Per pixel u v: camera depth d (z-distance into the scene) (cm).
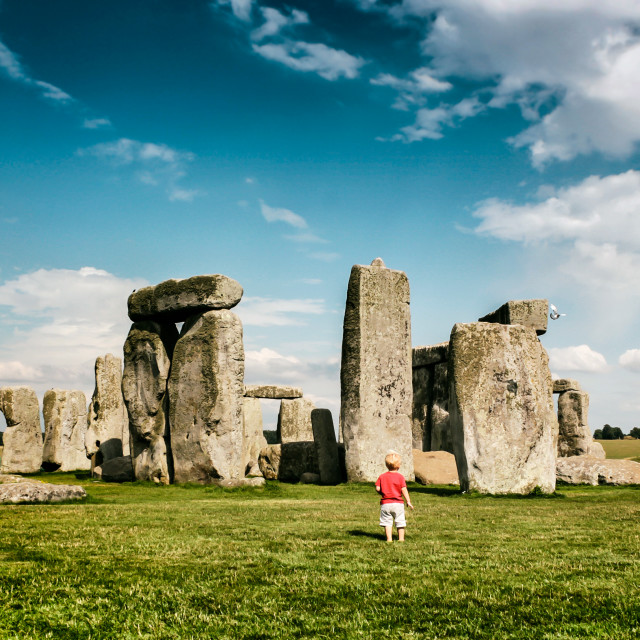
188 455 1850
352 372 1972
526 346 1590
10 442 2561
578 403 3253
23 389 2627
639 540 840
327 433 2059
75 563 675
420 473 2027
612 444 5225
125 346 2095
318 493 1645
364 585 602
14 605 537
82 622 508
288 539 832
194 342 1883
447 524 990
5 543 779
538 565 682
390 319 2053
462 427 1532
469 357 1564
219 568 663
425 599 562
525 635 479
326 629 494
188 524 962
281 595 573
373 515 1102
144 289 2056
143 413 2020
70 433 2744
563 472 2050
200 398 1844
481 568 668
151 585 600
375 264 2088
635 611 530
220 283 1880
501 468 1520
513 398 1552
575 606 543
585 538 855
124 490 1675
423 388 2912
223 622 508
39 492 1260
